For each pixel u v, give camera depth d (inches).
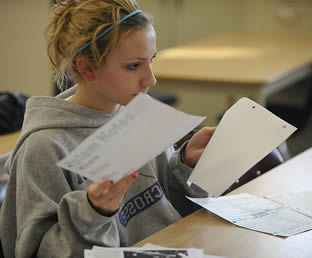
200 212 63.5
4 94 103.7
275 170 77.6
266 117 64.0
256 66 164.6
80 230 54.7
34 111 65.2
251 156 62.9
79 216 53.8
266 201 66.4
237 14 244.8
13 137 97.3
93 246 52.1
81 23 59.3
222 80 148.9
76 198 54.9
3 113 100.0
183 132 51.8
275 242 55.1
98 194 51.1
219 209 63.5
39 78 217.6
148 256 50.8
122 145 46.4
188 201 75.2
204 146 69.9
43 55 214.2
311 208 64.1
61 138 62.6
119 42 57.9
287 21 232.5
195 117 49.6
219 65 167.2
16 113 101.2
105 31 57.8
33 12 210.8
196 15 255.8
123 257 50.4
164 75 155.3
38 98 65.8
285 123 62.9
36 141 61.1
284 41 213.9
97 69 59.9
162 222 69.4
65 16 61.2
